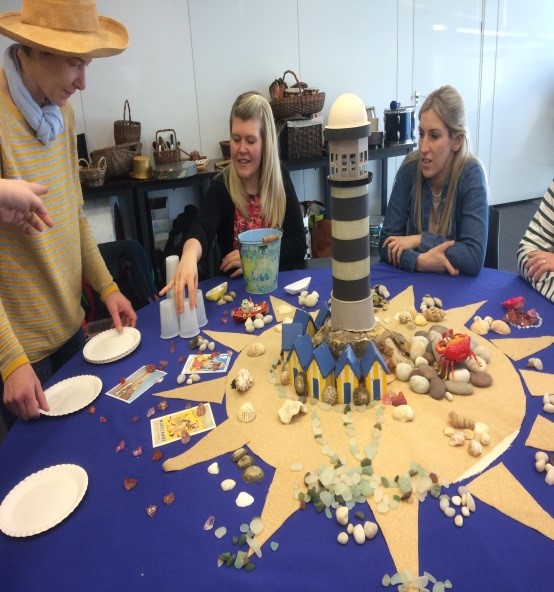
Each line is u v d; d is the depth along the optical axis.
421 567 0.73
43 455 1.02
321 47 3.85
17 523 0.86
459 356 1.12
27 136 1.35
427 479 0.88
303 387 1.13
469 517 0.81
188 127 3.66
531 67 4.68
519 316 1.39
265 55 3.71
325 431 1.02
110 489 0.92
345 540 0.78
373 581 0.72
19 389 1.12
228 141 3.62
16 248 1.40
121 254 2.24
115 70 3.38
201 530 0.82
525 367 1.18
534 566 0.72
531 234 1.69
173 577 0.75
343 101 1.03
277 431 1.03
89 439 1.06
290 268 2.06
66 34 1.23
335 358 1.14
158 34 3.41
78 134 3.33
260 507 0.86
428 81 4.31
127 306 1.59
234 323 1.51
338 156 1.04
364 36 3.96
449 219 1.91
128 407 1.15
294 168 3.48
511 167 5.00
